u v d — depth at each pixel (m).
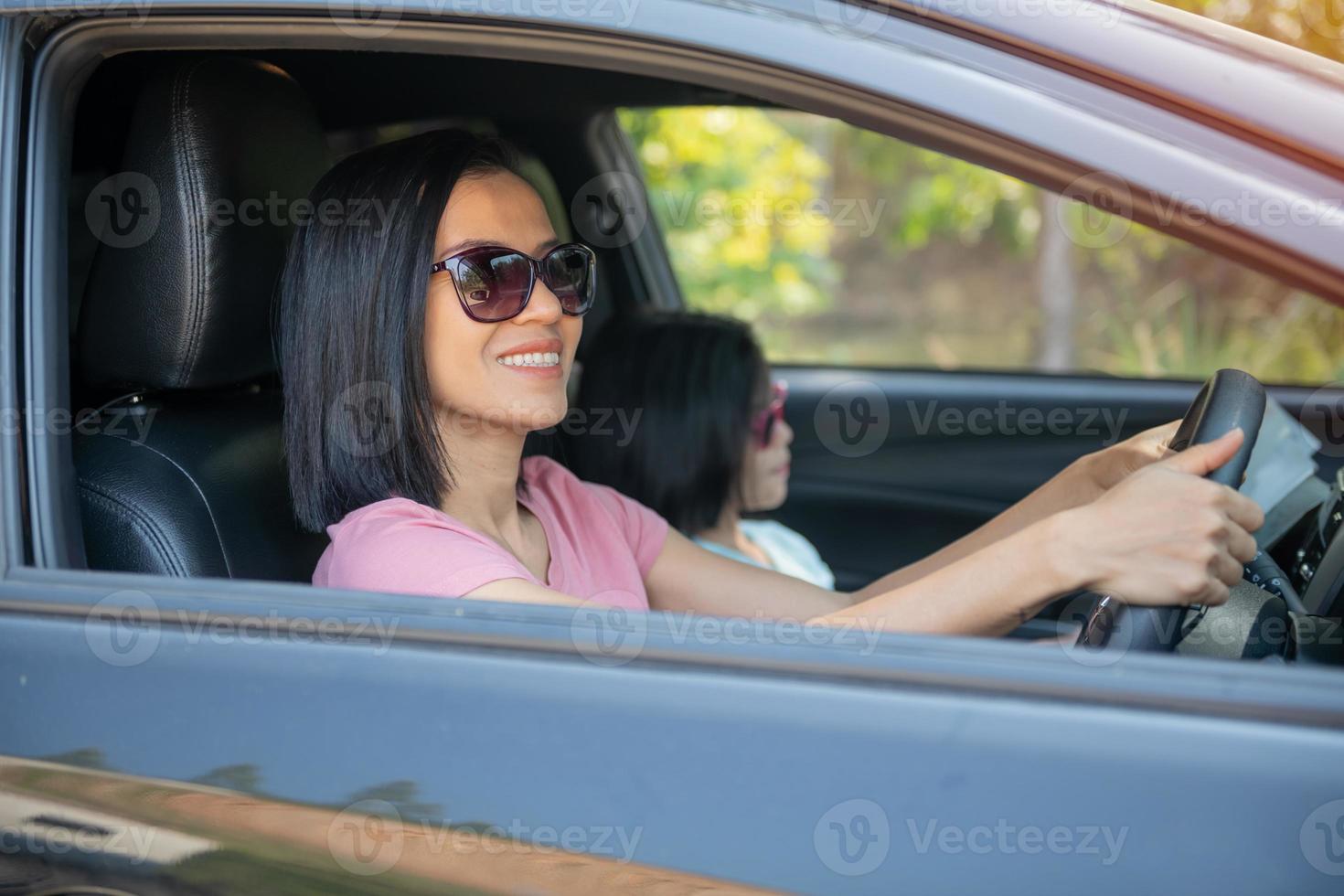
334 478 1.78
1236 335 7.48
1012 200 8.55
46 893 1.40
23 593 1.40
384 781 1.25
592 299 1.87
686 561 2.19
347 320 1.72
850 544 3.48
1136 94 1.23
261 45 1.44
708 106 3.06
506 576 1.58
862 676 1.18
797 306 8.20
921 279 9.23
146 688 1.33
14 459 1.44
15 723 1.37
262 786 1.29
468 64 2.60
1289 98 1.23
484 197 1.73
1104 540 1.33
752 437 2.94
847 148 8.53
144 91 1.80
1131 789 1.11
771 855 1.16
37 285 1.46
